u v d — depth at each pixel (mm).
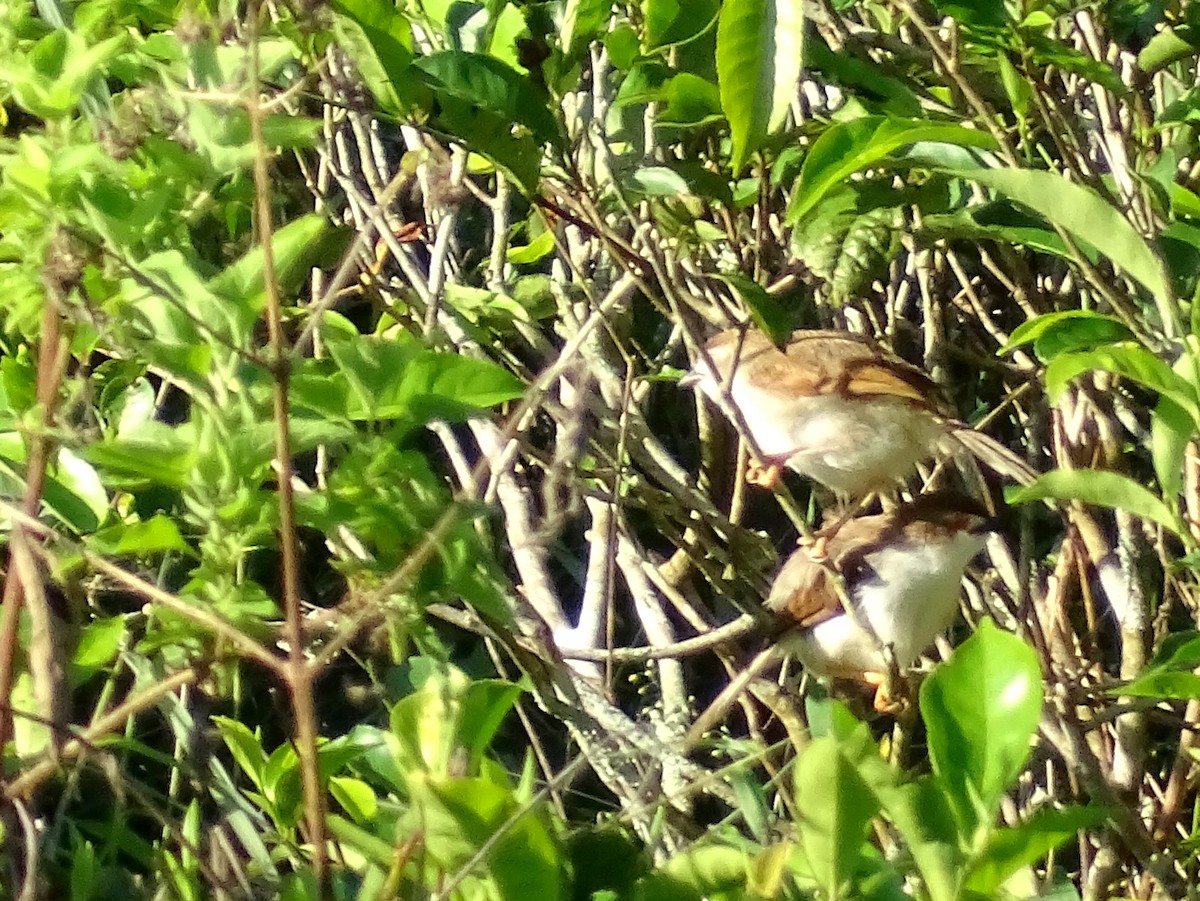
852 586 7969
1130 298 6043
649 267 6766
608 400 7703
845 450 8555
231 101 3531
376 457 3793
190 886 4465
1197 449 7004
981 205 6246
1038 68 6016
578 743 7066
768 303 5633
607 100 6867
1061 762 8086
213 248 5699
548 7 5688
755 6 4281
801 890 3865
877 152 4691
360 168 8742
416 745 3715
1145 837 6574
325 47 4727
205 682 3979
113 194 3617
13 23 4082
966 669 3744
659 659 7742
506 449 4820
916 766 8250
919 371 8656
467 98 4762
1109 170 7207
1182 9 6895
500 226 8102
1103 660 9062
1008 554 8766
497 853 3414
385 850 3936
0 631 4137
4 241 3902
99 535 4160
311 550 8297
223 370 3574
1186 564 5914
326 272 7797
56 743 3971
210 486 3650
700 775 5812
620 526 7711
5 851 4605
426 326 6496
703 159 7211
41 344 4223
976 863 3615
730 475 9250
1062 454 7773
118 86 6273
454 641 8594
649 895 3725
